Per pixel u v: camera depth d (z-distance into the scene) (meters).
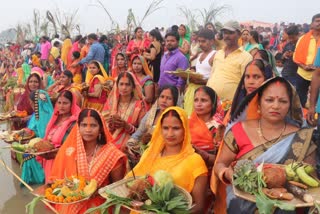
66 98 5.00
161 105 4.55
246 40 8.02
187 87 5.59
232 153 2.97
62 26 20.16
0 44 29.91
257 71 3.44
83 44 13.03
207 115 3.95
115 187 3.05
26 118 6.63
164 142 3.30
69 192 3.31
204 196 3.14
